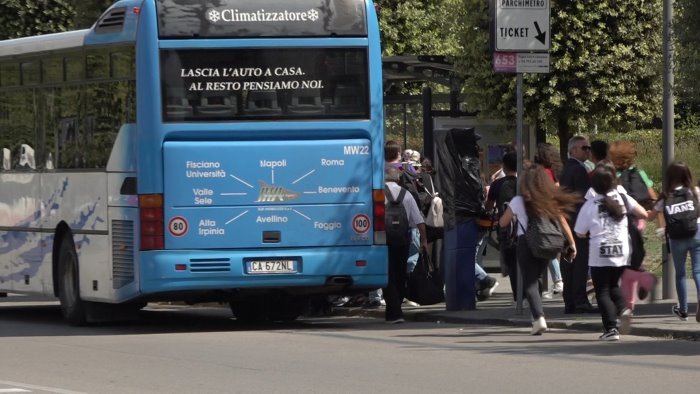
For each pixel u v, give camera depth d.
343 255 25.14
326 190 25.06
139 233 24.59
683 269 24.06
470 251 27.92
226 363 20.14
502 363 19.75
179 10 24.62
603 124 45.22
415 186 29.38
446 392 16.86
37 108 28.38
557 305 28.53
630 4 43.41
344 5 25.22
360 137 25.27
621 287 22.66
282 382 17.91
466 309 27.97
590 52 43.44
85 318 27.20
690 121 71.50
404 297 28.33
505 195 28.05
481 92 43.84
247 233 24.73
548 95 43.50
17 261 29.50
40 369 19.69
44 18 43.47
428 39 54.94
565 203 23.19
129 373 19.08
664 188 24.28
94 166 26.19
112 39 25.50
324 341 23.39
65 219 27.34
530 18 26.17
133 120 24.83
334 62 25.11
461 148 27.95
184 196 24.53
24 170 29.03
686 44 25.80
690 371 18.67
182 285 24.52
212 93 24.66
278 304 28.41
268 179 24.81
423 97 31.86
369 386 17.45
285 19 24.91
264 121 24.78
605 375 18.30
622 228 22.53
